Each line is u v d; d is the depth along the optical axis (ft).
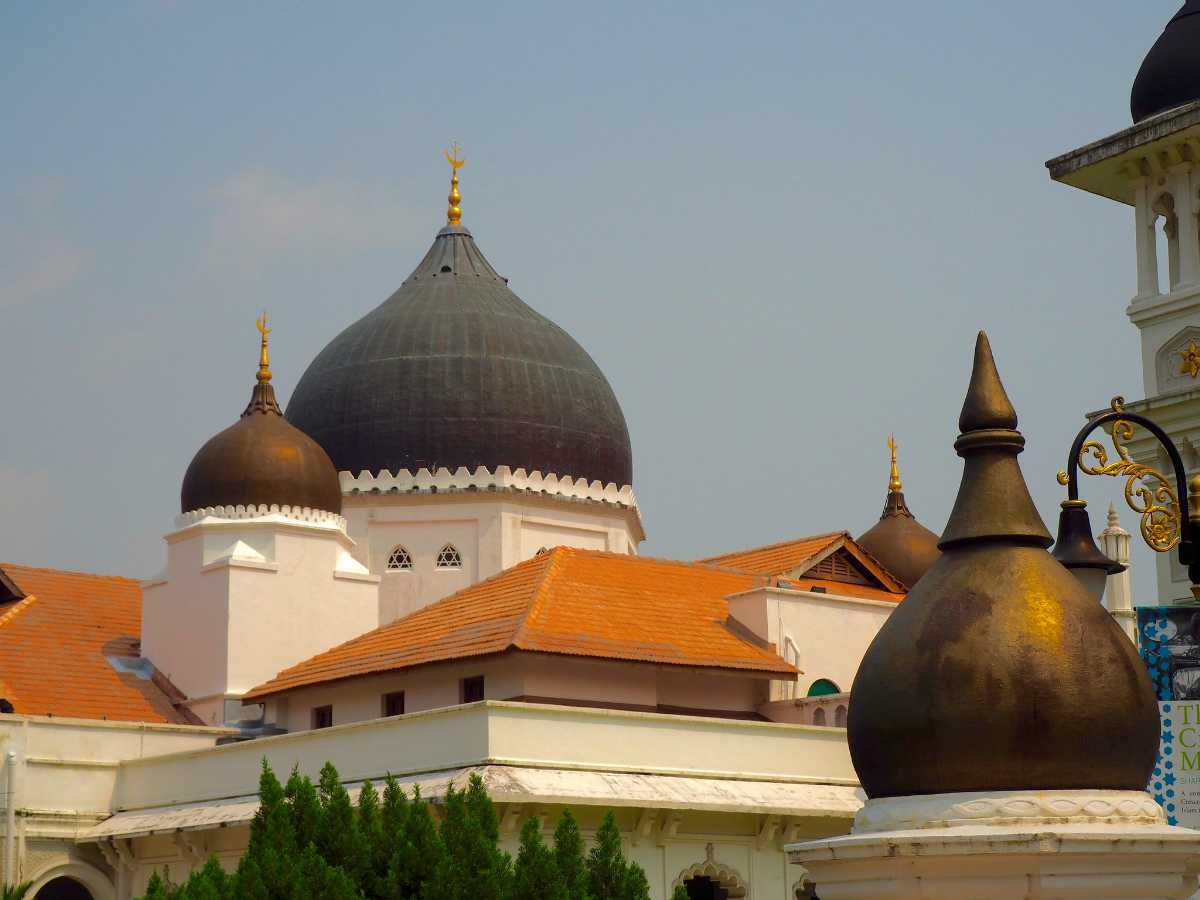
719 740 286.46
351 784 284.00
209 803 307.37
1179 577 257.34
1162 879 97.04
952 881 97.04
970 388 108.88
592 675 298.56
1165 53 268.21
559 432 388.57
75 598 375.25
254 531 353.51
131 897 317.83
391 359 387.34
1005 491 105.50
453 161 428.15
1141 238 270.26
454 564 380.17
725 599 337.72
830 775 297.33
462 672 300.81
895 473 418.92
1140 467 159.74
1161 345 265.75
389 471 381.81
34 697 335.67
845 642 336.29
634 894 196.24
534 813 259.60
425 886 186.09
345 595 360.28
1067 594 102.17
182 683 350.84
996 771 98.78
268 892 181.06
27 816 314.96
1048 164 274.98
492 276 412.77
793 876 287.07
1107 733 99.14
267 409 368.68
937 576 104.53
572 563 331.16
